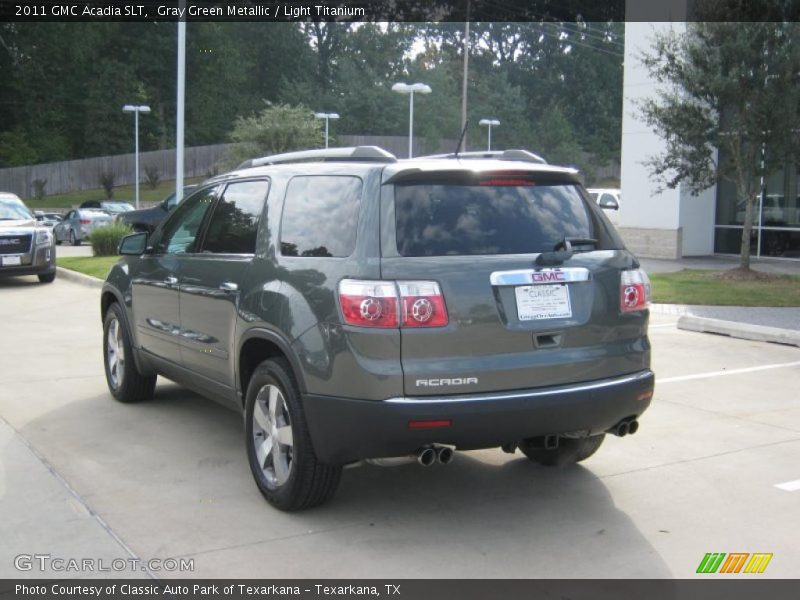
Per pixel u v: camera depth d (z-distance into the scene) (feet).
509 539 14.74
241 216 18.12
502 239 14.83
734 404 24.30
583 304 15.11
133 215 68.18
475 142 215.31
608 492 17.13
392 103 228.84
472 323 14.07
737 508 16.29
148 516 15.56
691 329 37.09
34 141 226.58
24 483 17.20
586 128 258.98
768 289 50.26
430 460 14.16
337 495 16.83
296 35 260.83
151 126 231.30
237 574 13.25
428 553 14.12
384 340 13.73
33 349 32.04
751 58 51.21
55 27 216.74
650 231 74.33
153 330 21.33
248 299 16.44
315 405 14.44
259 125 133.49
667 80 59.62
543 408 14.33
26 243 54.29
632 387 15.37
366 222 14.46
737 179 56.29
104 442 20.13
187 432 21.06
